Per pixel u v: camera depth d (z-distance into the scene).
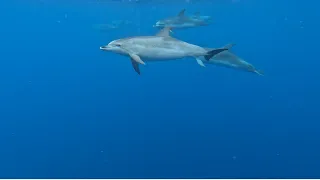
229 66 9.70
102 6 23.19
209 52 6.42
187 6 21.89
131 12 24.14
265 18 29.44
